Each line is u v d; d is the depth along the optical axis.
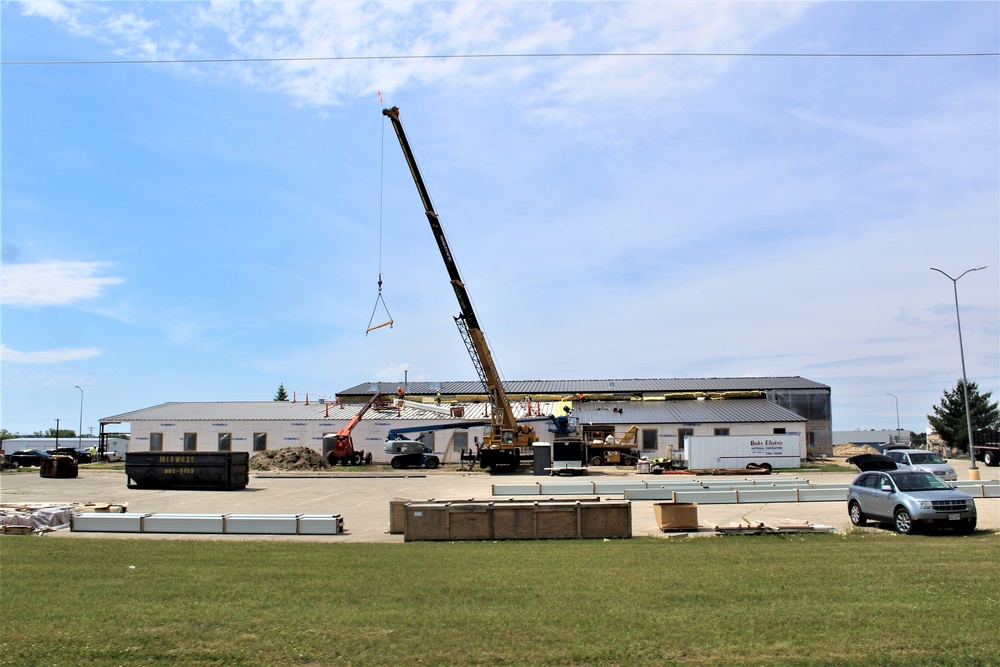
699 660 7.89
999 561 14.05
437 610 10.21
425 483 42.06
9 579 12.99
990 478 43.22
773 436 52.91
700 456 52.50
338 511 28.17
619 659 7.96
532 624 9.34
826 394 76.81
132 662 8.05
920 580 11.98
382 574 13.30
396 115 46.88
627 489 30.06
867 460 48.16
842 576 12.48
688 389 78.50
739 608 10.09
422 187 48.88
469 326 52.44
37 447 81.12
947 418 79.62
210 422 66.50
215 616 9.88
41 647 8.51
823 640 8.48
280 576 13.17
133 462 38.53
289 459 56.38
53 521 22.77
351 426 61.03
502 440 53.00
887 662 7.71
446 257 50.75
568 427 55.69
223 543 18.81
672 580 12.33
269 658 8.13
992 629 8.83
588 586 11.89
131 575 13.37
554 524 19.16
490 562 14.79
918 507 19.39
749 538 18.97
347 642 8.64
